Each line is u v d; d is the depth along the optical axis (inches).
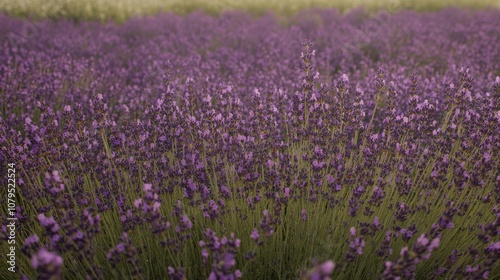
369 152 102.8
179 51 268.2
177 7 515.8
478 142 103.2
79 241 68.5
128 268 86.1
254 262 91.5
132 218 83.7
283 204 92.7
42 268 45.7
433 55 249.1
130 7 477.1
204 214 87.2
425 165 103.7
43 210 89.8
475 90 170.7
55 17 438.3
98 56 259.1
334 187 93.0
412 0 523.5
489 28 322.0
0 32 318.3
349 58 245.8
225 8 491.8
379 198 88.0
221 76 205.9
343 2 535.8
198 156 104.2
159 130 110.8
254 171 98.1
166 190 96.4
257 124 113.1
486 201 90.4
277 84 186.1
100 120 106.6
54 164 103.0
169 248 78.4
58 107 169.3
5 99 159.9
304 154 104.5
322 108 112.8
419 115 112.7
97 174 100.2
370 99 159.5
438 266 92.3
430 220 95.0
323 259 90.2
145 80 197.3
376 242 91.0
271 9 502.0
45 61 210.4
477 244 90.1
